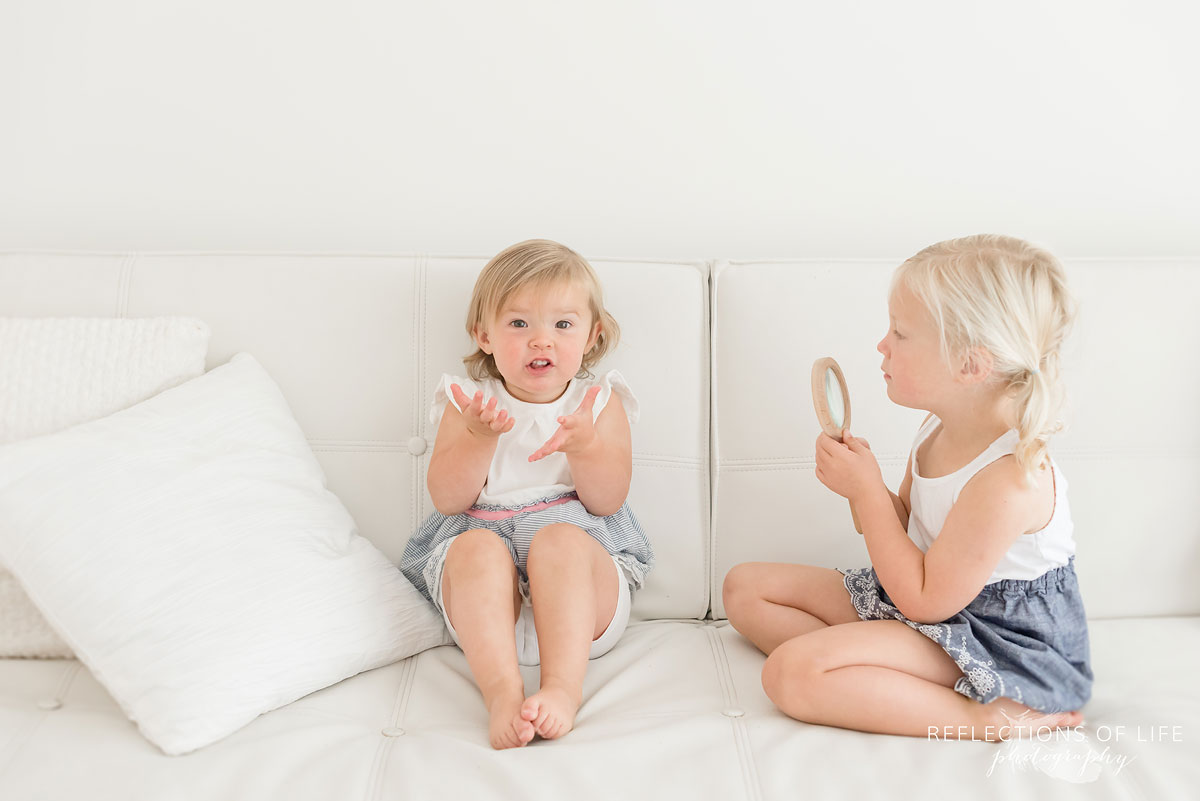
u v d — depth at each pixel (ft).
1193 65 5.92
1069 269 5.07
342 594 4.34
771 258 5.61
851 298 5.10
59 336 4.76
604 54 5.84
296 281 5.12
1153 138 5.99
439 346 5.08
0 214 5.84
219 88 5.80
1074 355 4.99
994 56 5.89
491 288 4.66
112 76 5.77
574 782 3.41
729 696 4.13
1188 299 5.05
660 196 5.98
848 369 5.05
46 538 3.98
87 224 5.88
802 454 5.06
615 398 4.90
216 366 5.07
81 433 4.35
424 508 5.07
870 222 6.03
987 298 3.94
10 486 4.07
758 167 5.97
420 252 5.44
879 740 3.75
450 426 4.78
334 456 5.07
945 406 4.16
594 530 4.67
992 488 3.95
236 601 4.06
